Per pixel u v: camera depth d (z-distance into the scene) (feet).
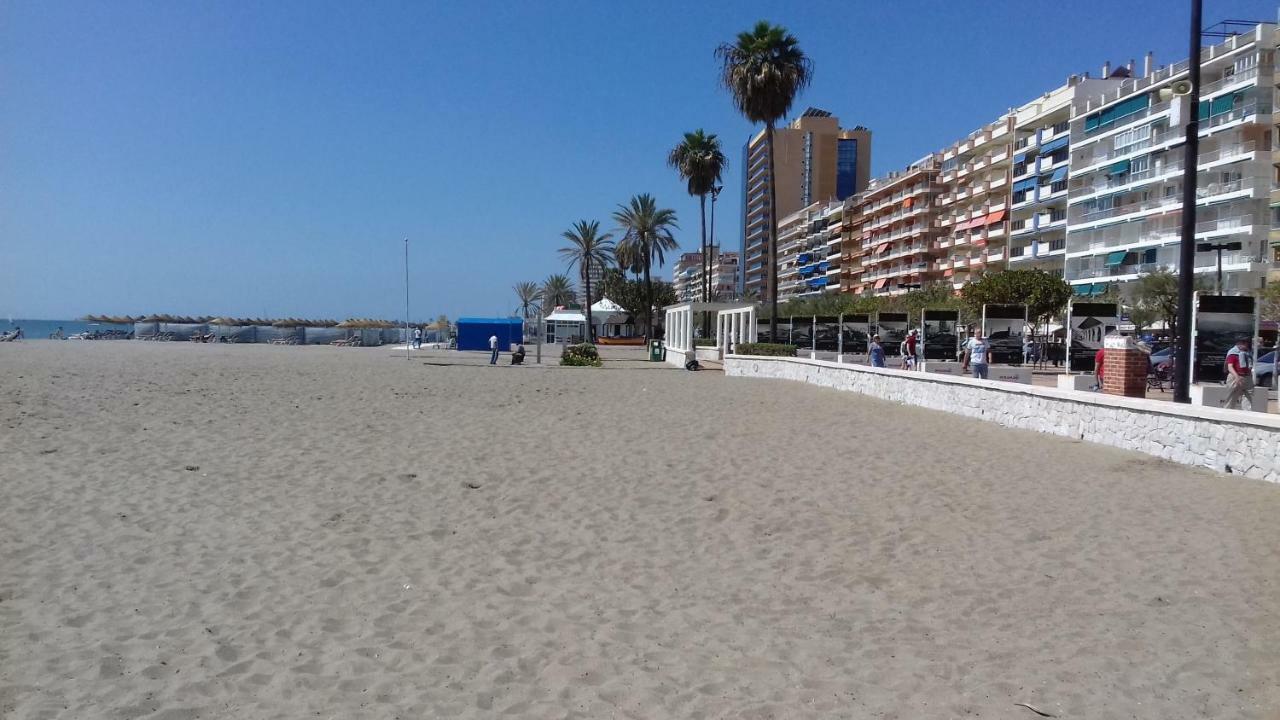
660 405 62.18
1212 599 17.90
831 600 18.22
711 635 16.07
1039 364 138.00
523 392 71.97
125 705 12.63
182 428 42.50
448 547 22.08
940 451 39.58
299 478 30.63
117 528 22.95
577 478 31.76
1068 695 13.33
